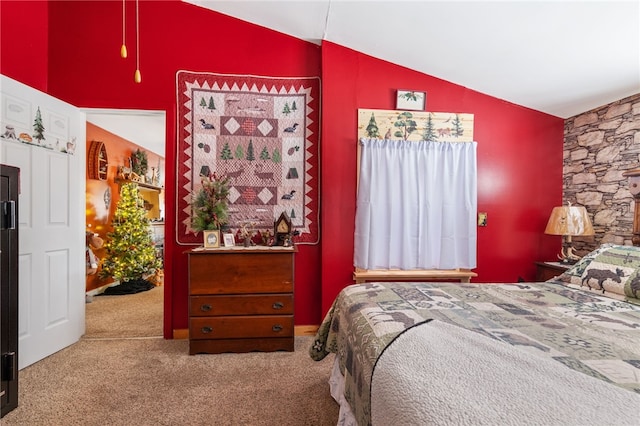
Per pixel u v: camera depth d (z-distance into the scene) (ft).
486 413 2.15
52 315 7.84
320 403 5.85
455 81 9.47
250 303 8.02
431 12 7.08
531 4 6.24
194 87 9.16
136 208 14.87
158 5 9.06
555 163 9.88
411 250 9.29
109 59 8.93
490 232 9.71
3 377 5.46
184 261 9.14
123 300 12.87
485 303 5.11
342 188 9.23
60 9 8.84
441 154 9.32
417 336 3.50
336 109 9.19
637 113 7.91
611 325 4.10
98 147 13.43
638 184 6.97
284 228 8.89
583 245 9.26
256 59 9.37
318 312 9.55
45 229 7.64
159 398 5.96
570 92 8.61
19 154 7.04
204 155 9.21
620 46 6.62
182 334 9.00
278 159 9.47
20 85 7.06
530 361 2.83
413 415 2.34
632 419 2.02
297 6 7.89
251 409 5.65
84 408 5.64
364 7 7.44
